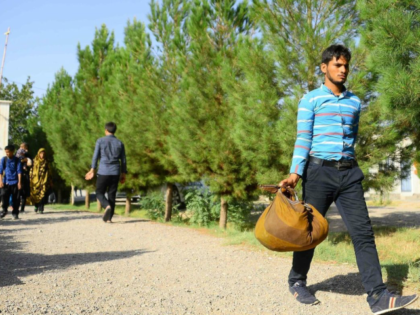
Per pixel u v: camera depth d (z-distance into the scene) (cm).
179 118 953
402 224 1080
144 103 1127
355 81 694
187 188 1195
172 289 484
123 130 1202
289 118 714
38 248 734
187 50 1021
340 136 412
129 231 948
